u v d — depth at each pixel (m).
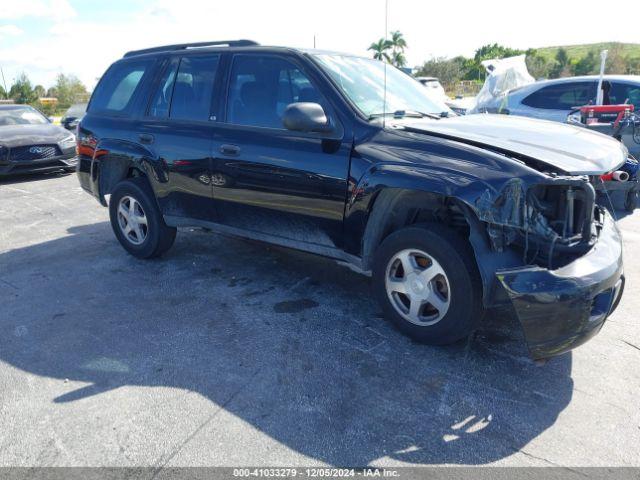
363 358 3.16
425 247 3.05
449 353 3.20
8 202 7.75
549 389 2.84
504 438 2.46
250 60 3.99
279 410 2.69
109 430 2.56
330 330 3.51
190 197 4.33
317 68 3.62
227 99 4.06
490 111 10.43
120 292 4.23
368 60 4.27
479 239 2.83
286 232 3.82
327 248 3.62
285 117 3.28
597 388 2.84
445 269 2.99
